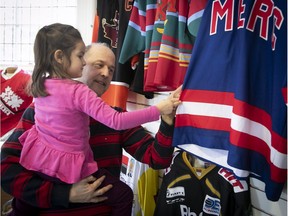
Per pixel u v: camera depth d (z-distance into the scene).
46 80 0.96
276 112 0.83
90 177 1.01
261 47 0.87
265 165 0.89
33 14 2.46
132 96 1.91
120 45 1.62
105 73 1.16
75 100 0.93
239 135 0.85
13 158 1.05
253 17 0.86
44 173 0.97
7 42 2.51
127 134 1.32
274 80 0.84
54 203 0.98
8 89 1.92
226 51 0.92
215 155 0.97
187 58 1.23
